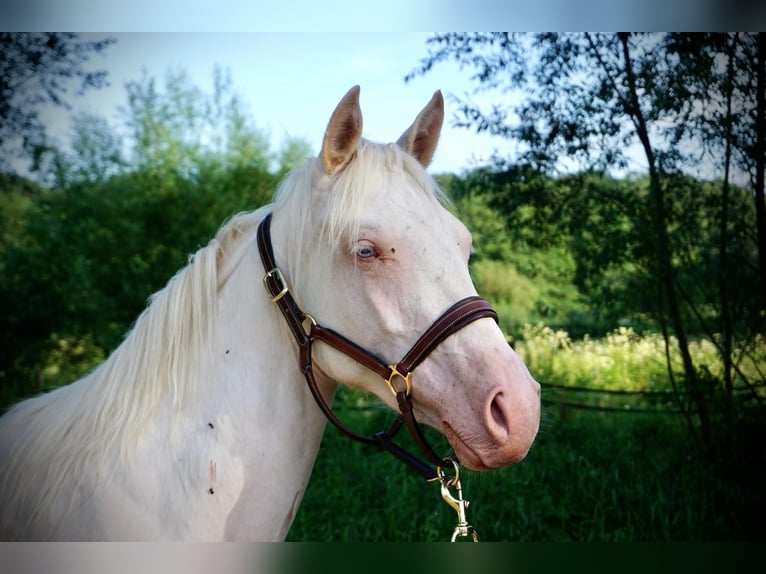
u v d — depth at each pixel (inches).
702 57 161.9
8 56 227.0
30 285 292.5
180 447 63.7
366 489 166.9
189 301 67.7
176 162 319.3
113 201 308.2
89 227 300.4
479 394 56.3
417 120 72.1
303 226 64.3
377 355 60.9
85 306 292.7
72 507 62.9
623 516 156.3
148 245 305.7
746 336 183.5
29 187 299.6
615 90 176.9
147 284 298.0
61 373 306.0
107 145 313.6
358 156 62.5
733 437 178.4
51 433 66.6
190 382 65.7
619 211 194.2
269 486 64.9
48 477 64.2
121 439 64.1
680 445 195.9
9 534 63.8
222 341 66.7
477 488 156.9
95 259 301.6
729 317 181.5
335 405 223.6
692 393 188.4
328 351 63.5
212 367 66.1
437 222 61.5
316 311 63.6
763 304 179.3
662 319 199.2
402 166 63.3
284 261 66.1
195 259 70.1
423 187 63.0
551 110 185.0
